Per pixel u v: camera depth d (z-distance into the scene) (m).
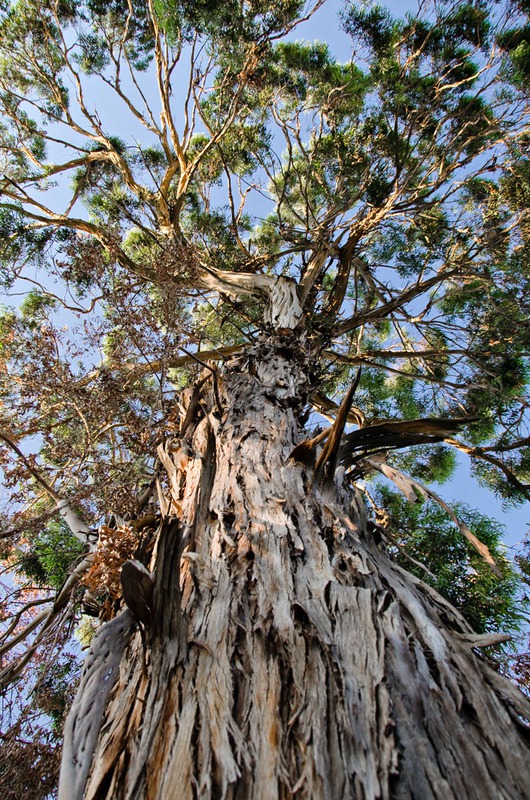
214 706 1.58
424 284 6.62
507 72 6.49
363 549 2.30
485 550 2.58
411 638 1.79
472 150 7.45
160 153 8.70
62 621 3.28
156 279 5.06
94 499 3.89
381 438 3.32
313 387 4.27
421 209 6.95
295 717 1.49
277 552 2.19
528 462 6.64
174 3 6.01
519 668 3.81
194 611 1.99
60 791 1.41
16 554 5.21
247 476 2.77
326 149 7.51
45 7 7.32
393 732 1.41
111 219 7.90
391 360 8.76
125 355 4.55
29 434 4.93
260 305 6.64
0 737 3.04
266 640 1.77
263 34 6.45
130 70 7.39
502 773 1.34
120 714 1.73
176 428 4.06
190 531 2.37
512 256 6.95
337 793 1.28
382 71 7.02
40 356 4.23
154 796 1.37
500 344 7.11
